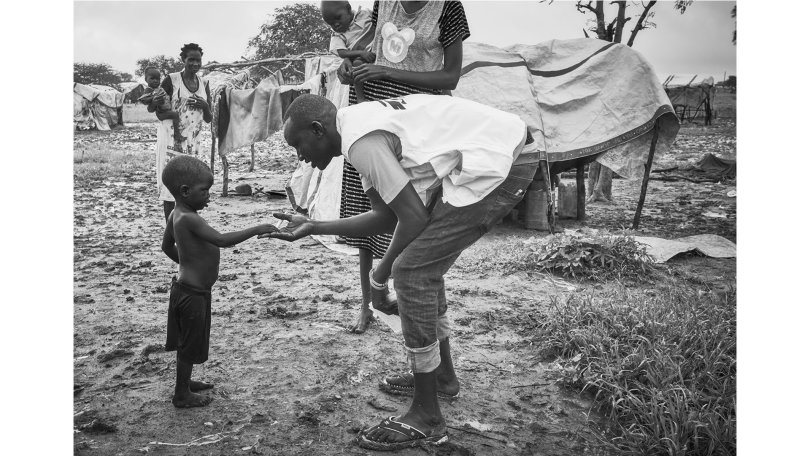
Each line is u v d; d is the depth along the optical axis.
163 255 6.26
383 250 3.90
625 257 5.86
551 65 8.10
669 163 17.09
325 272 5.64
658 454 2.67
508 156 2.62
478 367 3.62
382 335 4.06
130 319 4.29
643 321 3.88
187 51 7.43
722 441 2.66
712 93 30.52
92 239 7.03
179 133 7.40
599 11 11.88
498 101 7.68
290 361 3.62
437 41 3.55
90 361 3.58
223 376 3.41
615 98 7.79
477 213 2.66
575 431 2.93
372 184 2.67
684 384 3.16
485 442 2.82
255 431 2.85
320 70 11.59
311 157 2.80
